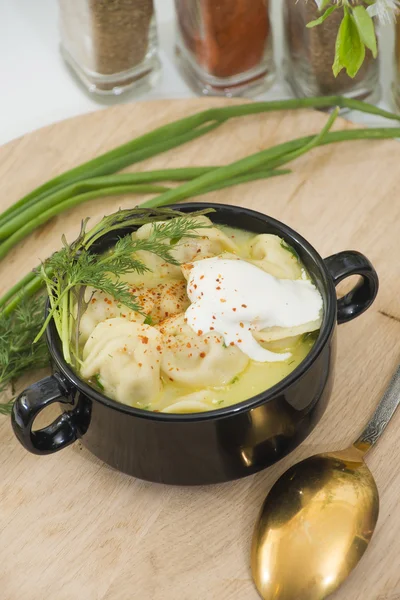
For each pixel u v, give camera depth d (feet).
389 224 2.23
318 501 1.89
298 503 1.89
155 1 2.78
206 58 2.52
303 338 1.89
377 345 2.08
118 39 2.51
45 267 1.93
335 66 1.99
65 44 2.63
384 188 2.28
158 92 2.62
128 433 1.83
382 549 1.86
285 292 1.89
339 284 2.15
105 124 2.41
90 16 2.45
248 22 2.46
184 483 1.91
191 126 2.35
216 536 1.90
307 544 1.85
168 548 1.89
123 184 2.29
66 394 1.84
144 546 1.89
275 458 1.91
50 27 2.76
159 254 1.93
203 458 1.86
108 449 1.90
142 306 1.93
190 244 1.97
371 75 2.51
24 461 1.99
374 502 1.89
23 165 2.36
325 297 1.88
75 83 2.65
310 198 2.28
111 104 2.61
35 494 1.95
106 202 2.30
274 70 2.62
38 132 2.40
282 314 1.87
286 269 1.94
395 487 1.92
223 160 2.35
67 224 2.27
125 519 1.92
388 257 2.18
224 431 1.81
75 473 1.97
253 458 1.89
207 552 1.88
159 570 1.87
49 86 2.64
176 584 1.85
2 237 2.22
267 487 1.94
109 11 2.45
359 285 2.01
